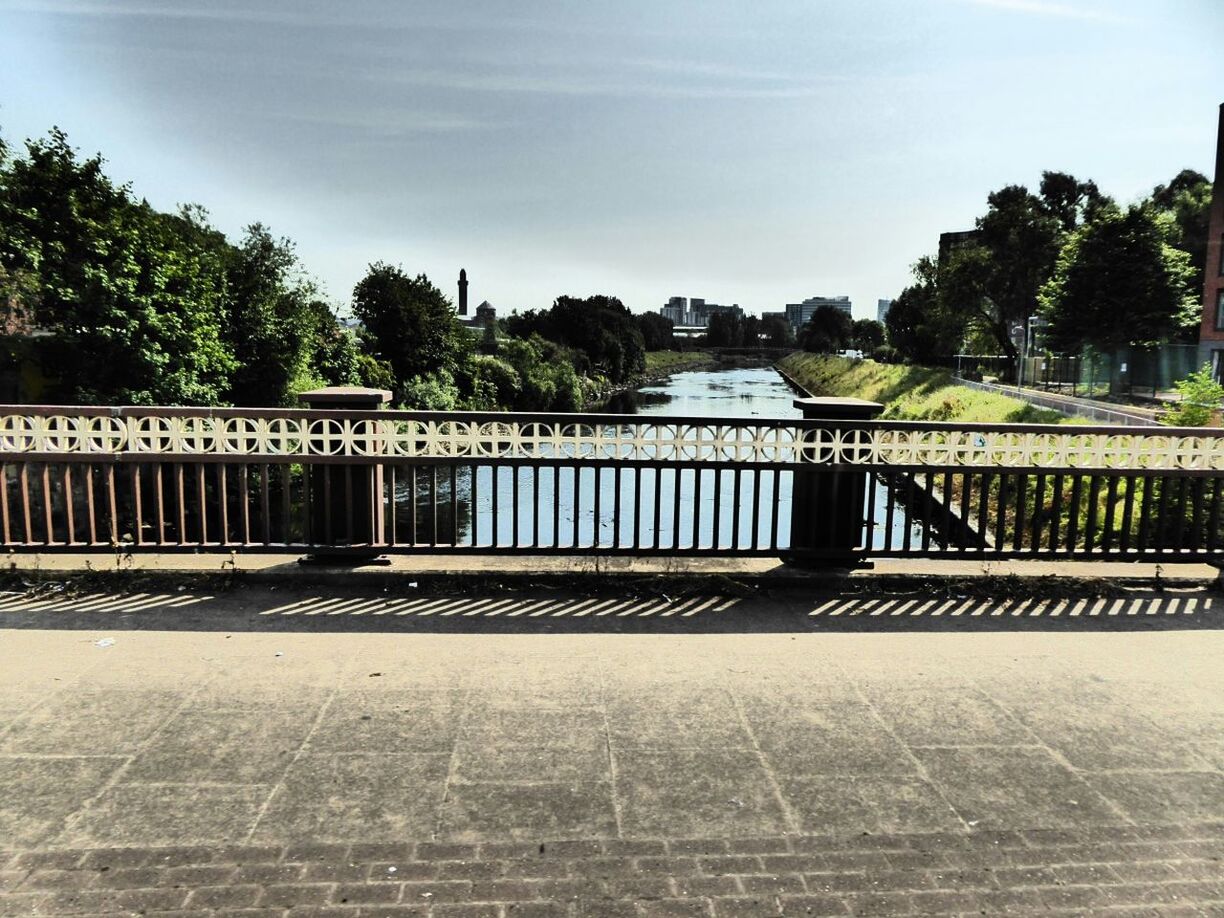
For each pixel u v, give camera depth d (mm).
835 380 85562
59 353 16625
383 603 4887
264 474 5234
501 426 5281
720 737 3326
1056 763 3166
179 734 3254
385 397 5660
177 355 18219
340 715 3449
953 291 56219
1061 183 59375
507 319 92375
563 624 4602
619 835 2648
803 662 4125
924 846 2621
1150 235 40469
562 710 3541
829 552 5387
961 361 66562
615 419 5332
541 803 2826
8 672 3809
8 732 3238
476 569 5211
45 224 16828
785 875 2463
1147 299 40219
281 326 22969
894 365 74750
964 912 2312
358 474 5332
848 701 3682
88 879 2365
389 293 38250
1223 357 38219
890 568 5496
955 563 5621
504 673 3918
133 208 18266
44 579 5059
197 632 4367
